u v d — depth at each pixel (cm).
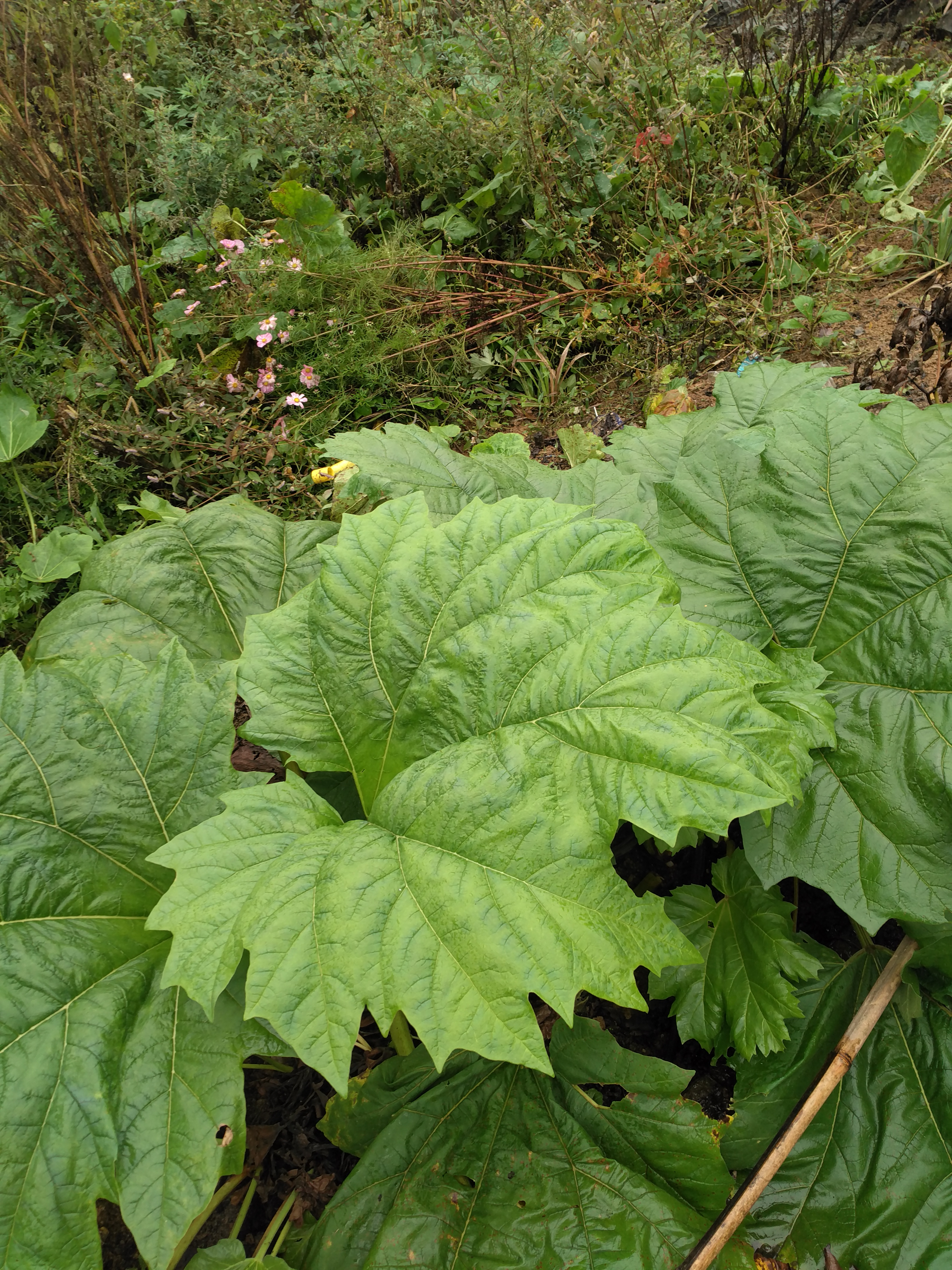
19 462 132
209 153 171
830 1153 67
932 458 75
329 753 68
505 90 174
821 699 69
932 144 169
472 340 159
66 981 60
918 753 68
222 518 89
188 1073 59
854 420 79
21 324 149
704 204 176
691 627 63
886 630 72
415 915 57
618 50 185
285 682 69
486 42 191
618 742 59
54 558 115
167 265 170
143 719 68
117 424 132
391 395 149
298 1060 79
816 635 74
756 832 69
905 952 70
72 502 124
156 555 86
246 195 178
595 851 57
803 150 197
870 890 66
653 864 88
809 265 164
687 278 158
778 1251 64
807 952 73
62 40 162
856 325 154
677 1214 63
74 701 67
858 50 243
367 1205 65
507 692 64
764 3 196
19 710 66
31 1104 55
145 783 67
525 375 154
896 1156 66
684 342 153
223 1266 63
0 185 150
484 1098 69
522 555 69
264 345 146
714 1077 76
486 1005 53
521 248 173
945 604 70
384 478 92
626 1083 68
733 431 94
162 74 199
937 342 124
